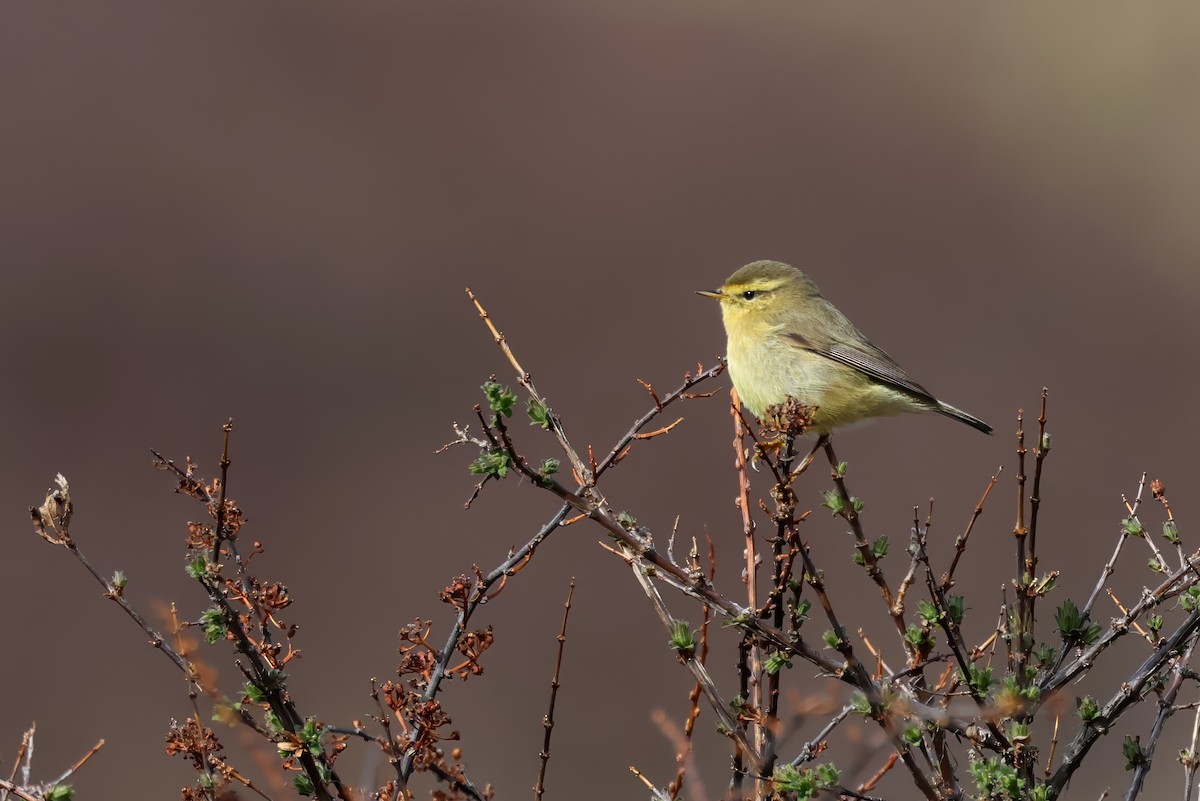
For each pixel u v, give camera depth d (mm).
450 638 5980
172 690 15773
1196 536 18984
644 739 14875
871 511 19484
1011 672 5797
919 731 5320
